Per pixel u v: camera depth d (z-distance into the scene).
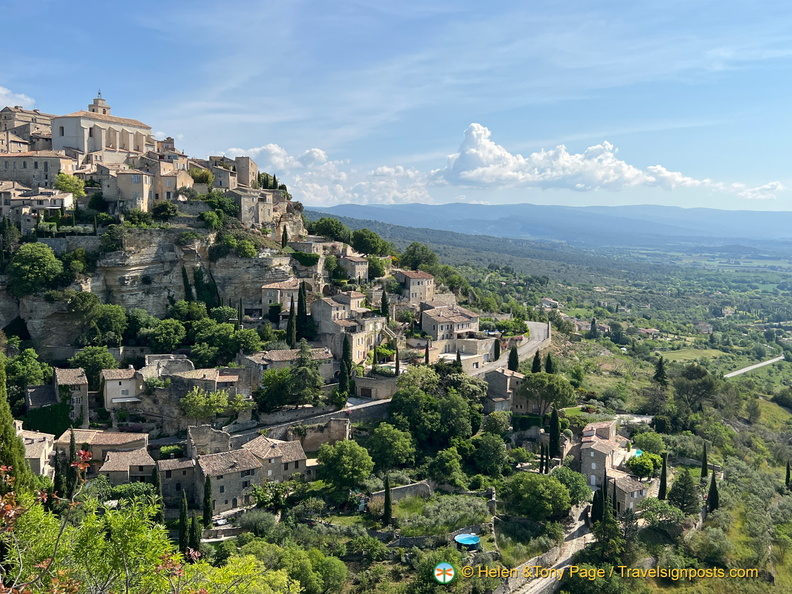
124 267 186.75
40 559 50.06
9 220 186.00
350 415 155.50
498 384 174.12
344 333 171.38
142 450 134.50
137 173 199.00
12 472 64.81
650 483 152.38
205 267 198.62
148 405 152.25
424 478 141.75
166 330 174.50
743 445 195.62
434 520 123.88
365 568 114.25
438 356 198.75
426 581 107.50
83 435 138.50
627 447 168.62
